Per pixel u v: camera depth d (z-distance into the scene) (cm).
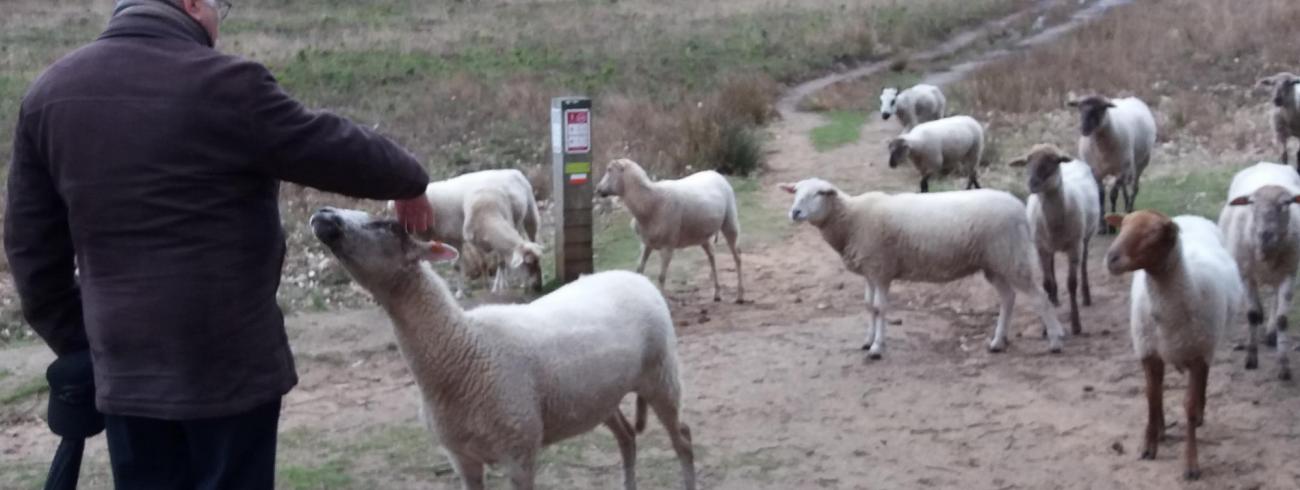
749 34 3066
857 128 1958
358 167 325
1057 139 1720
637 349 498
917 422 695
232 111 311
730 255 1166
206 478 331
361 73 2359
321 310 1007
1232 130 1694
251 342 325
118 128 306
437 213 1034
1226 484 584
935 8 3500
